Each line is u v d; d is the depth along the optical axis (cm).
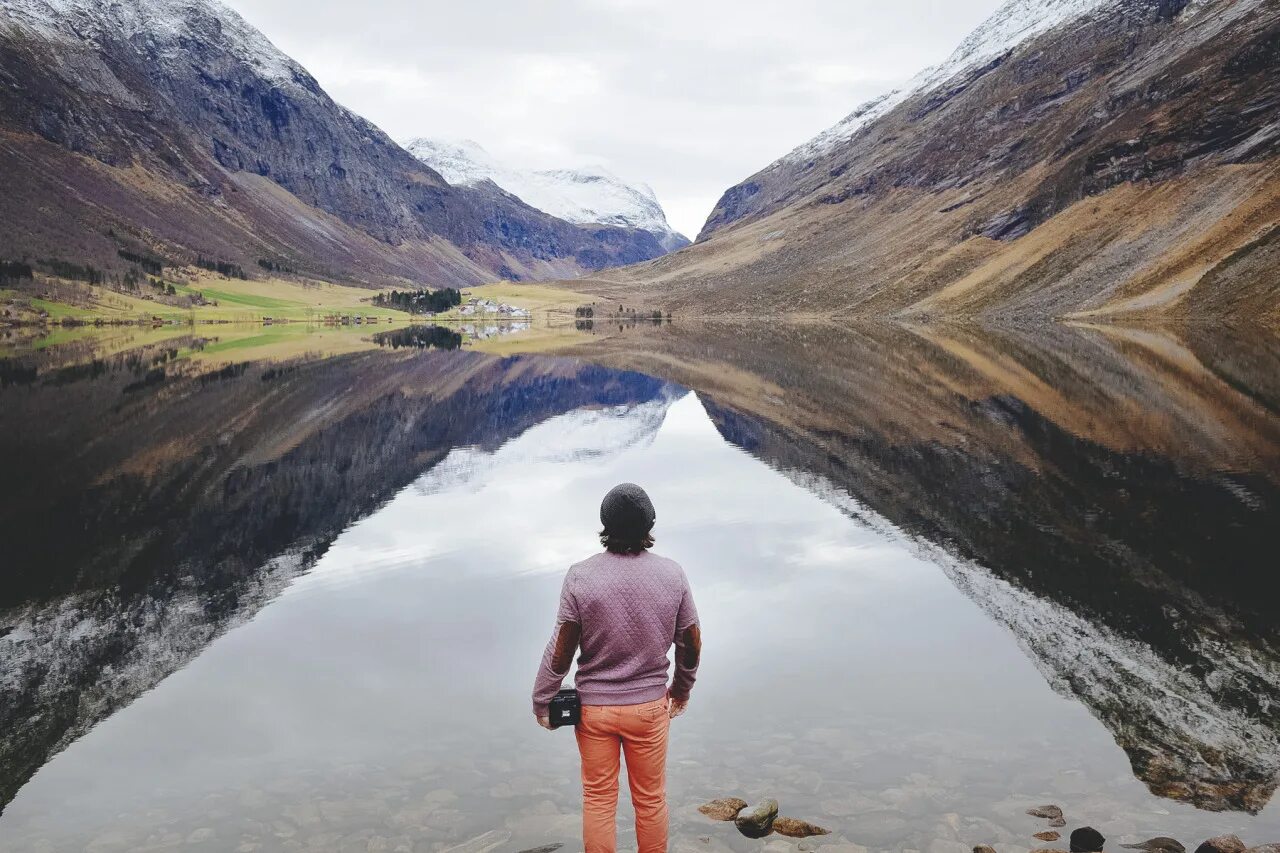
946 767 718
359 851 611
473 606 1188
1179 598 1152
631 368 6088
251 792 698
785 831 628
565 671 551
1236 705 832
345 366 6228
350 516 1762
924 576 1274
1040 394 3522
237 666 978
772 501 1823
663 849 571
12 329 12700
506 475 2212
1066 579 1244
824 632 1048
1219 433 2472
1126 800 666
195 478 2183
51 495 1977
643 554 560
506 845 616
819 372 5172
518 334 13288
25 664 1005
